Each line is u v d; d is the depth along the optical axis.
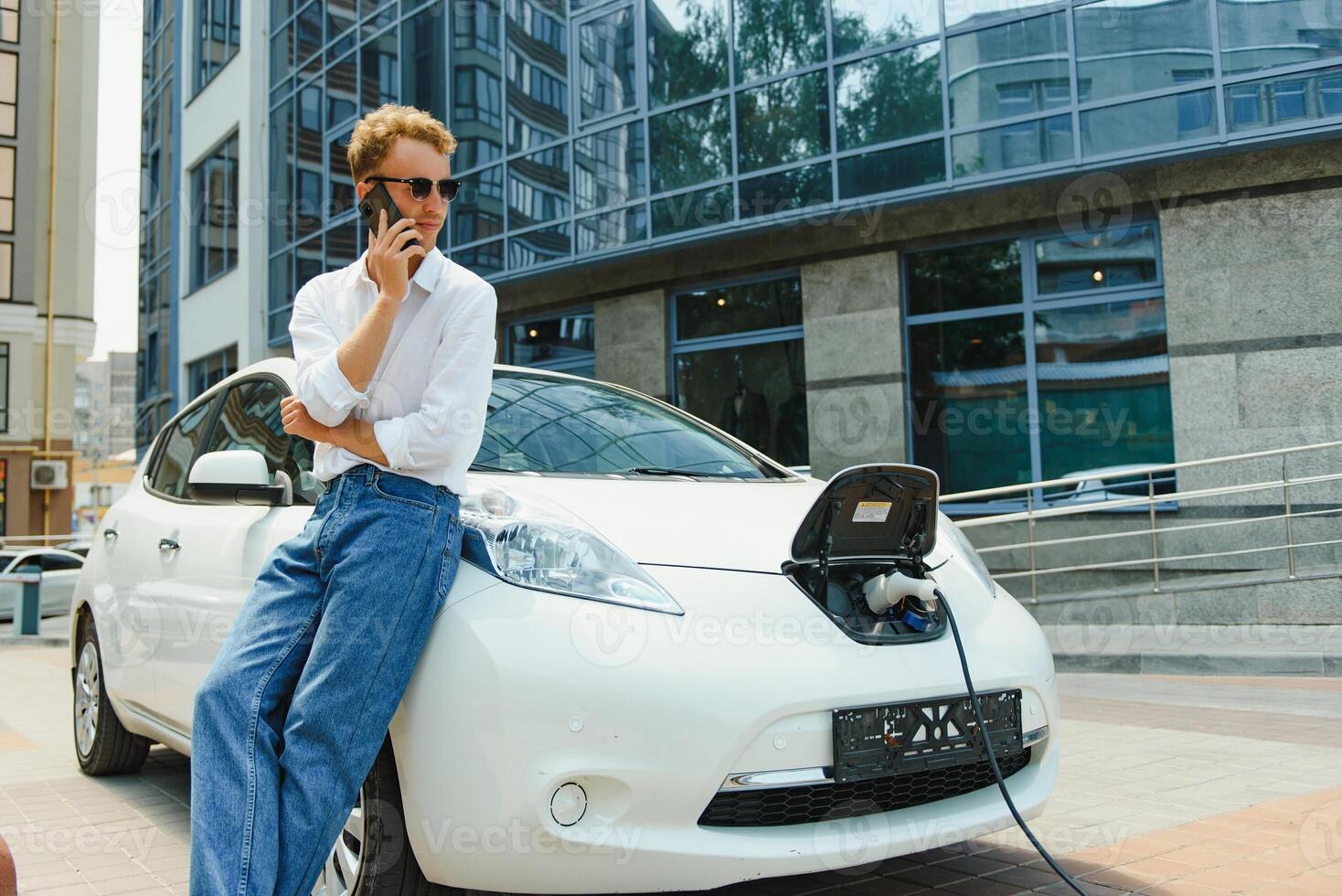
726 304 11.24
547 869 2.14
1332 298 8.30
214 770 2.00
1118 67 8.73
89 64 29.78
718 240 10.66
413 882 2.31
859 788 2.44
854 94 9.80
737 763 2.22
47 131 28.89
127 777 4.35
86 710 4.38
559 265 11.55
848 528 2.60
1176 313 8.86
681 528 2.60
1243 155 8.60
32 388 28.05
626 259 11.33
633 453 3.30
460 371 2.13
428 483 2.16
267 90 16.84
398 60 13.62
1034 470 9.52
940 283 10.04
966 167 9.26
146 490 4.23
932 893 2.83
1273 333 8.51
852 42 9.82
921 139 9.46
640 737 2.16
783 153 10.16
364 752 2.07
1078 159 8.83
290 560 2.19
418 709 2.19
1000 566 9.58
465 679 2.16
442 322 2.17
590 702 2.15
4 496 27.42
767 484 3.27
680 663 2.23
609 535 2.47
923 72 9.48
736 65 10.44
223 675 2.08
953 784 2.62
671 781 2.17
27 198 28.42
